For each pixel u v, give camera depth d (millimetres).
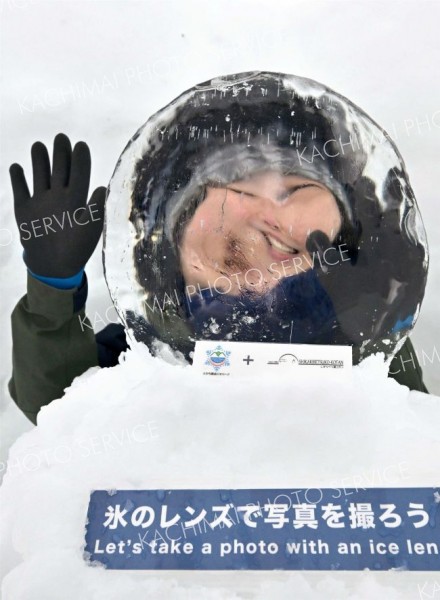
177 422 1104
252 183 1328
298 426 1084
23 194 1425
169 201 1337
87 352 1536
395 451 1050
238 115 1338
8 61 2229
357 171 1321
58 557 947
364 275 1312
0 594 939
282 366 1182
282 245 1323
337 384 1161
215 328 1310
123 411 1140
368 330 1309
